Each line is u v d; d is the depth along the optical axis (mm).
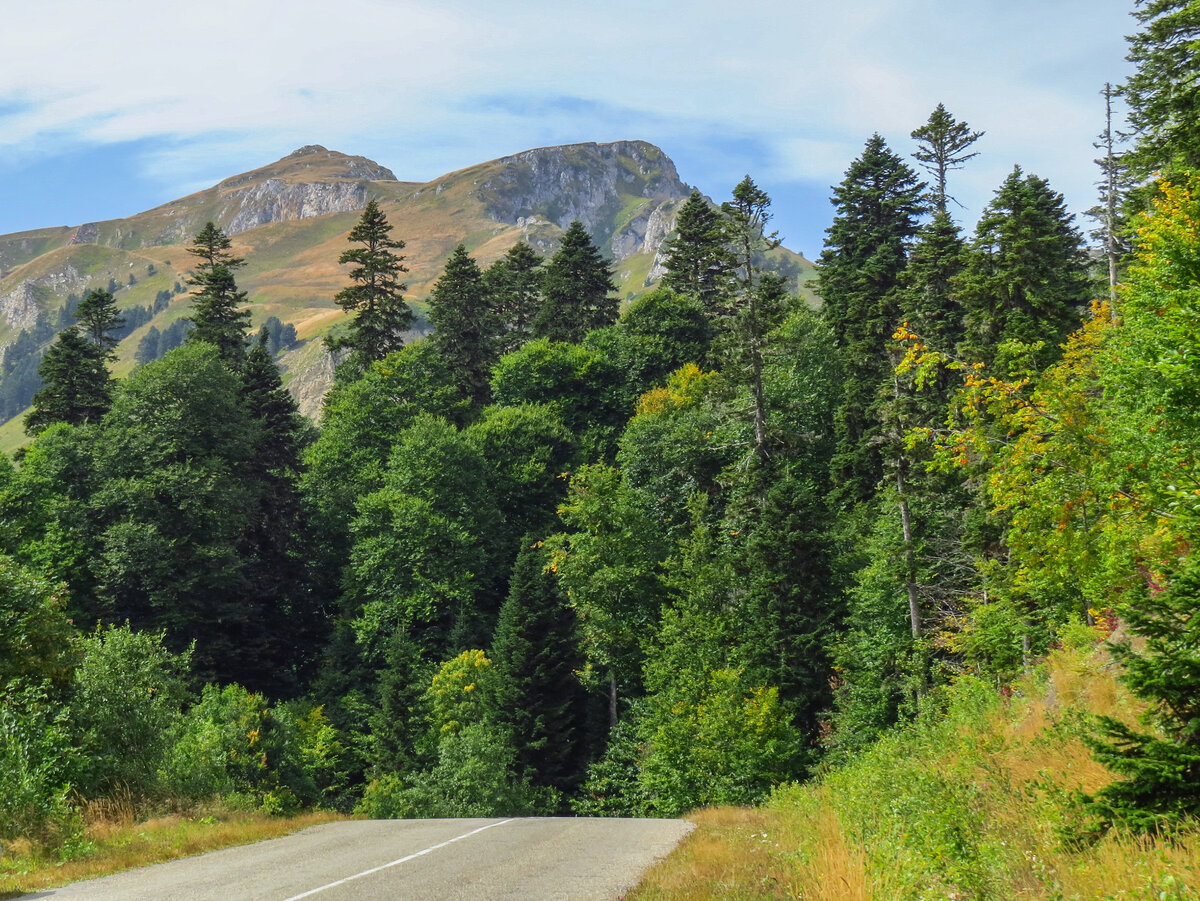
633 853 15328
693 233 94125
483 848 16094
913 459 35156
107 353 79688
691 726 42250
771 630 47031
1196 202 15820
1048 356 39688
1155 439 14453
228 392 65625
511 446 76562
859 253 67375
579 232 102125
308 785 45562
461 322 93500
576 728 55312
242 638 61906
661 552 57625
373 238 91250
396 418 80125
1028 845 10141
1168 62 27766
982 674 30906
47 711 21734
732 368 58938
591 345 93500
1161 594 9977
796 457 62562
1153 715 9625
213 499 60156
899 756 20422
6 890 12719
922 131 65000
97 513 59188
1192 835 8438
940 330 48406
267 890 11867
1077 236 60719
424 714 54875
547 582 58438
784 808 21312
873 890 9359
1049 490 15562
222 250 83812
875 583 41469
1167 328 14000
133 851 15945
